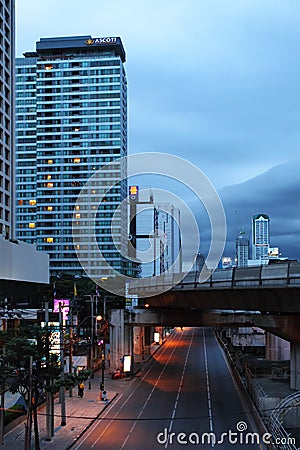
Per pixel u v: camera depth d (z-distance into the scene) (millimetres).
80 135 196500
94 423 53062
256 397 58625
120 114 195750
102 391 64562
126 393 70312
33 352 40719
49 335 45156
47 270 96938
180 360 106375
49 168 196750
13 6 113938
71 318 70812
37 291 88312
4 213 105062
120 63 197125
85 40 198125
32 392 40688
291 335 54188
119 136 194875
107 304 100938
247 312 74438
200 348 131500
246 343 124875
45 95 198625
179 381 79875
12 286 76250
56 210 194125
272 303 51219
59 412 56906
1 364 41062
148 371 91188
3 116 106500
